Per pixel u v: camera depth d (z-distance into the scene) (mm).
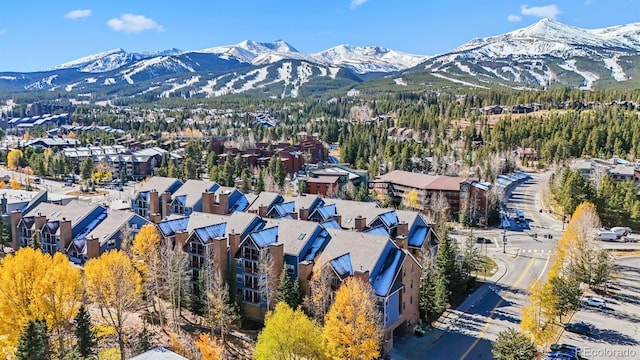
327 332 59031
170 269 74812
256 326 75438
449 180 152250
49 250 99500
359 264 70562
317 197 108562
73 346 65000
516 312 81125
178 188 128875
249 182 171125
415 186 153875
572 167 184375
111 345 69812
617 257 109062
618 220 130500
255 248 75250
